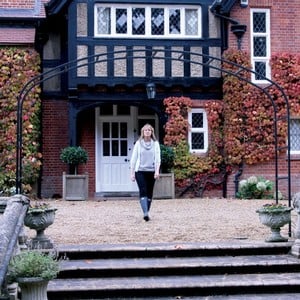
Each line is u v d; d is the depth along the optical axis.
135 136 18.41
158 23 17.52
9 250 5.41
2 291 5.66
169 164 17.03
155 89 17.03
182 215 11.69
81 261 7.68
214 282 6.94
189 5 17.61
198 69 17.55
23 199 7.41
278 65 17.59
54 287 6.72
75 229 9.70
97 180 18.12
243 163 17.45
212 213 12.09
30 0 18.31
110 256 7.87
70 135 17.11
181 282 6.97
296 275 7.37
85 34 17.17
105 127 18.31
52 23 18.14
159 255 7.93
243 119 17.39
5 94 16.84
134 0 17.41
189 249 7.97
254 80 17.53
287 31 17.86
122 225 10.17
